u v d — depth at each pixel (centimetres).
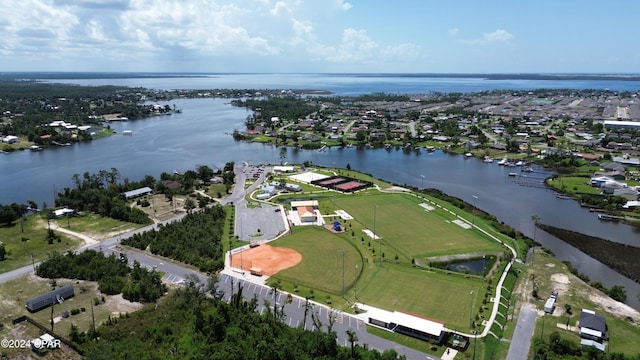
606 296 13775
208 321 11825
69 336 11369
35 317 12406
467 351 10969
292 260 16138
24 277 14838
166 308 12781
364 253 16812
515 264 16012
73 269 14925
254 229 19288
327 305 13088
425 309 12838
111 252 16888
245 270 15350
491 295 13625
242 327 11656
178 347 10988
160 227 19050
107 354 10256
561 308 13038
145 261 16125
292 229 19325
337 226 19212
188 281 14225
